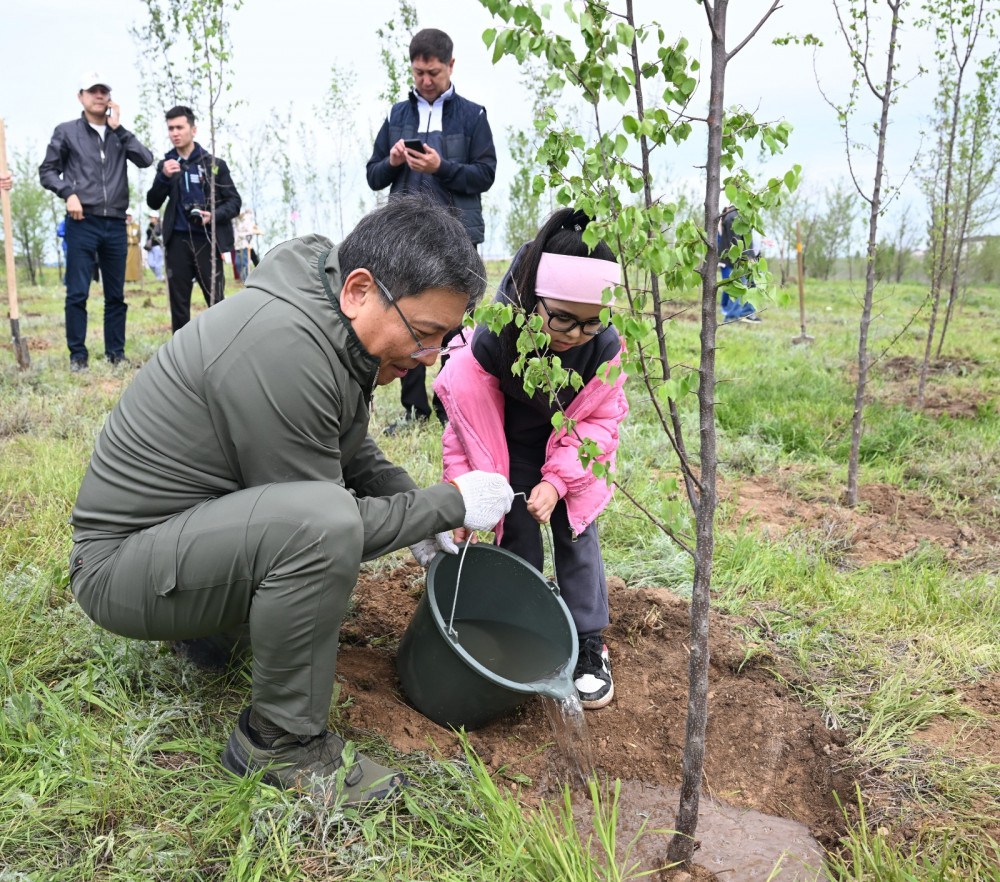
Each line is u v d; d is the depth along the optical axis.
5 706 2.18
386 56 7.43
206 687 2.36
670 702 2.65
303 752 2.02
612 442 2.57
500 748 2.39
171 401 1.93
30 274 20.12
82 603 2.04
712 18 1.56
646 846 2.11
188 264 6.65
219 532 1.85
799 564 3.43
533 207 8.88
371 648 2.81
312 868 1.82
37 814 1.84
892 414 5.80
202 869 1.78
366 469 2.60
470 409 2.53
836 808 2.23
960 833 2.03
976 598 3.21
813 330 11.51
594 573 2.68
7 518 3.37
